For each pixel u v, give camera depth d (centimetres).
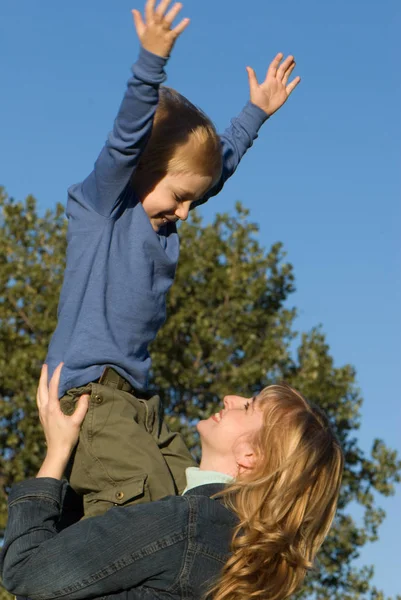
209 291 1850
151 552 318
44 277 1875
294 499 329
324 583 1894
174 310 1856
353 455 1944
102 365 364
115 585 318
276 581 322
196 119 384
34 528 328
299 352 1881
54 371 363
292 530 326
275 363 1867
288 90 479
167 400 1828
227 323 1850
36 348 1773
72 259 373
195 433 1803
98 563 315
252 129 466
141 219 377
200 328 1803
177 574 320
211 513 329
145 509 325
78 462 364
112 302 368
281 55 481
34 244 1909
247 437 342
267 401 352
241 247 1905
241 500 331
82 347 362
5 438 1773
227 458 354
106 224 370
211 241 1889
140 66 338
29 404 1730
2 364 1744
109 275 369
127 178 357
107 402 363
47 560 317
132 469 358
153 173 378
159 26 336
